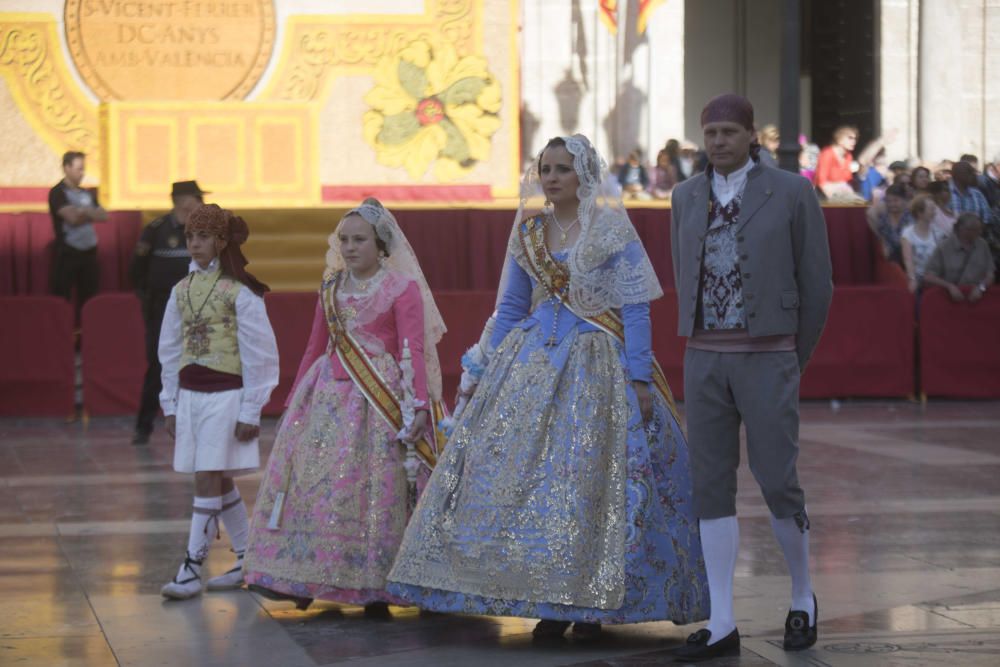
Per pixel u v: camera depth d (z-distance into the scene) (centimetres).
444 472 743
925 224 1897
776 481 694
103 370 1733
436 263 1880
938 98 2983
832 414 1755
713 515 702
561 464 720
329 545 779
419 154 2519
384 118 2514
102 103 2253
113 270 1864
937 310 1867
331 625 770
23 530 1041
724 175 711
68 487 1241
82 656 698
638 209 1886
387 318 815
